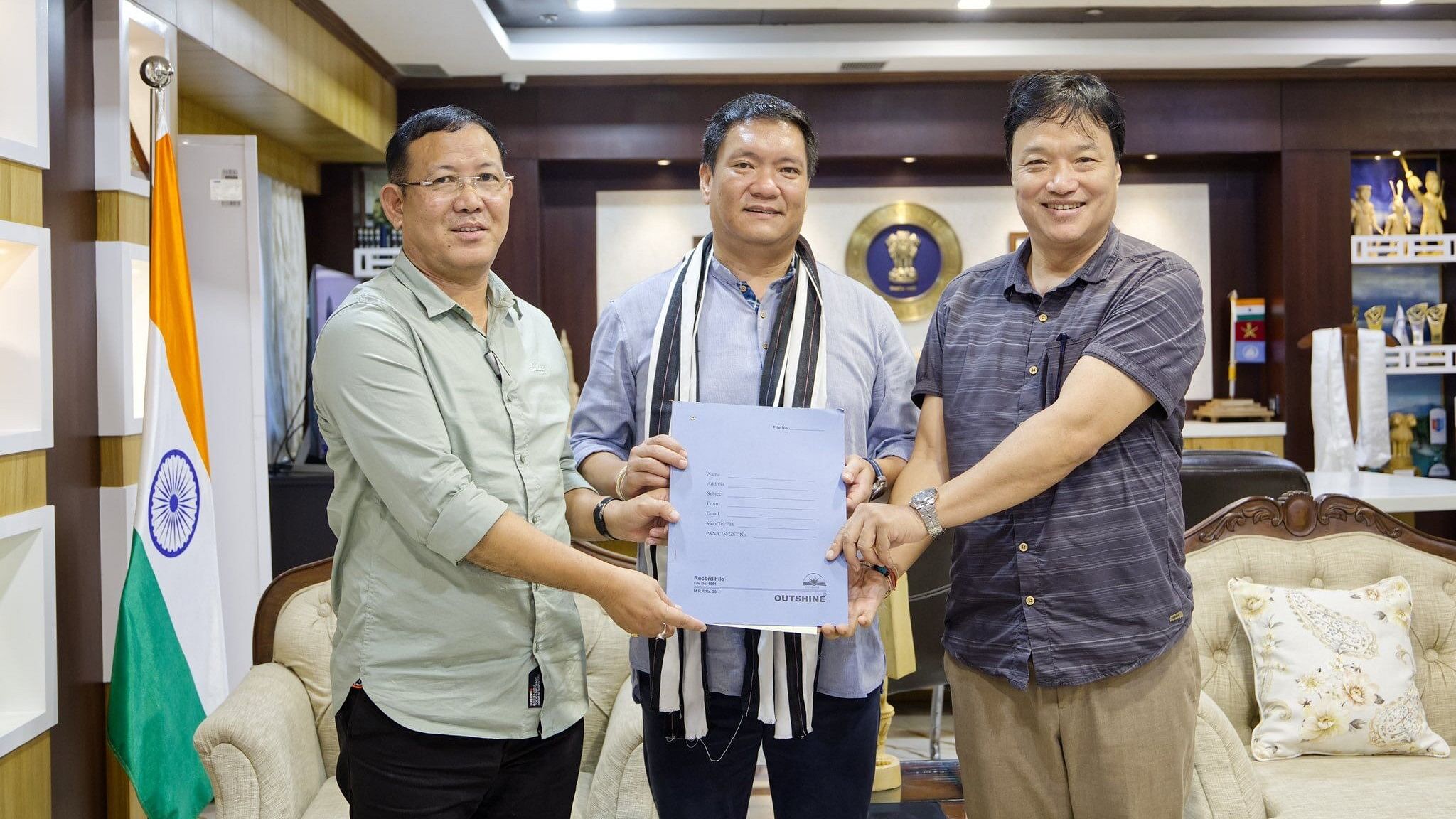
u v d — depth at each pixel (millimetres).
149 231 3189
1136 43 5633
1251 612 2506
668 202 6504
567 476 1735
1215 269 6559
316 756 2311
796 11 5383
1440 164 6473
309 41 4645
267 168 5234
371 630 1498
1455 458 6492
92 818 2990
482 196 1521
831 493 1507
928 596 3182
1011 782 1608
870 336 1721
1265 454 3418
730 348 1636
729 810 1673
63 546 2852
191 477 2957
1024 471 1473
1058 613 1543
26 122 2670
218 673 2998
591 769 2451
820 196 6500
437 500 1426
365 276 5930
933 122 6035
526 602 1533
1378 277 6488
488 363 1560
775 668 1567
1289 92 6098
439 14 4816
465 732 1488
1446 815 2096
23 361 2672
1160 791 1553
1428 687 2521
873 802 2934
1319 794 2188
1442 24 5711
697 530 1487
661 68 5777
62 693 2844
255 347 3678
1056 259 1607
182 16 3496
